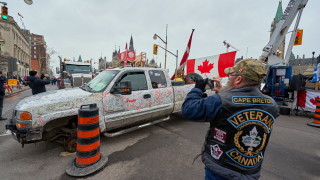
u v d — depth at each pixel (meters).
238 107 1.09
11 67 12.24
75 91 3.50
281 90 7.24
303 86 6.80
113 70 3.98
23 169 2.62
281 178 2.51
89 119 2.50
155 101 4.22
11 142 3.62
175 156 3.10
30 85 5.60
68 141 3.14
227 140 1.11
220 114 1.12
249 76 1.11
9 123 2.93
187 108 1.27
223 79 7.48
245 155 1.09
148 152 3.24
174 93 4.71
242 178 1.06
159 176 2.50
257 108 1.10
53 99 2.88
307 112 6.90
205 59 8.68
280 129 4.85
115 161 2.89
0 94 5.24
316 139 4.07
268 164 2.90
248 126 1.07
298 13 7.90
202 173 2.59
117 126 3.60
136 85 3.93
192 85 5.34
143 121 4.25
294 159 3.09
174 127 4.78
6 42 37.34
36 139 2.67
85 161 2.54
